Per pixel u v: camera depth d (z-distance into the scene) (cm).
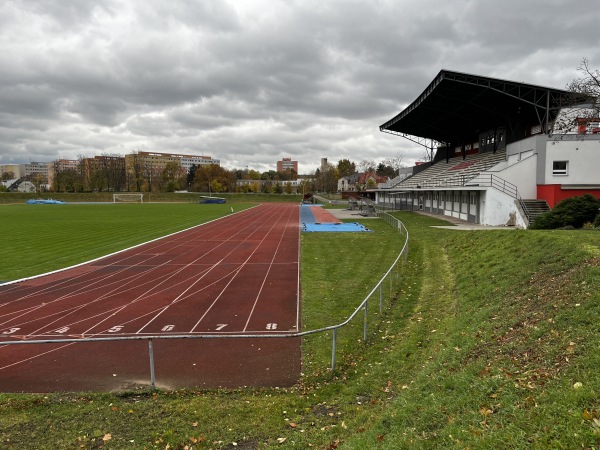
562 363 658
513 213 3070
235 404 811
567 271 1077
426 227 3450
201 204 9588
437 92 3859
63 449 673
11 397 845
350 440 642
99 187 12444
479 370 741
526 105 3703
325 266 2098
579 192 2958
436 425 610
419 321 1215
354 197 9531
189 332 1230
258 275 1962
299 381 912
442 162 6225
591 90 3566
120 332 1244
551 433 488
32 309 1481
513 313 968
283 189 15488
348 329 1201
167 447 677
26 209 7225
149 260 2369
